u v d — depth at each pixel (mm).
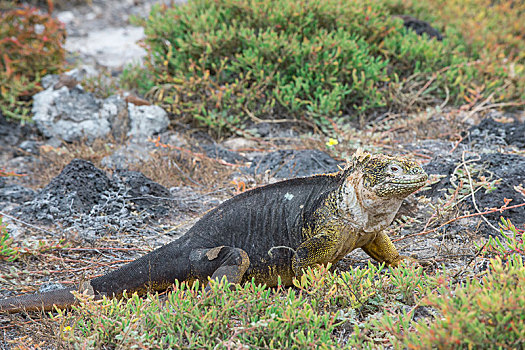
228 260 12172
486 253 12359
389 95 24484
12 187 19172
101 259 14906
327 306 11453
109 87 25281
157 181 19391
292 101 23328
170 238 15984
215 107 24250
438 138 21750
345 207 12000
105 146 21844
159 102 24672
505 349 8719
